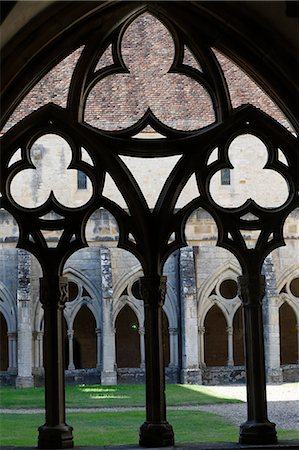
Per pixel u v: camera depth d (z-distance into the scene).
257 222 14.24
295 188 14.37
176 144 14.38
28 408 33.25
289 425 26.66
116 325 51.25
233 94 39.69
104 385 43.28
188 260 43.97
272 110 39.28
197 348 43.53
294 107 13.89
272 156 14.47
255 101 39.59
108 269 44.53
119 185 14.12
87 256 45.25
